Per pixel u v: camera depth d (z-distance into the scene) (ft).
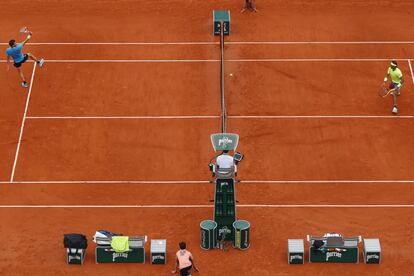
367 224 318.04
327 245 299.38
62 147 354.13
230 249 307.37
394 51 404.57
